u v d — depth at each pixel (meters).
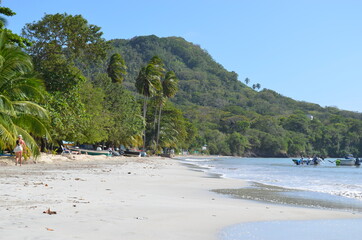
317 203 11.73
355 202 12.10
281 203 11.49
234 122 191.00
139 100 91.75
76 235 5.48
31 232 5.42
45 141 42.12
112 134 61.53
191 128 120.31
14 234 5.22
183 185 16.69
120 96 62.22
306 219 8.31
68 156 40.06
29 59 24.14
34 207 7.80
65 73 36.41
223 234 6.36
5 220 6.28
